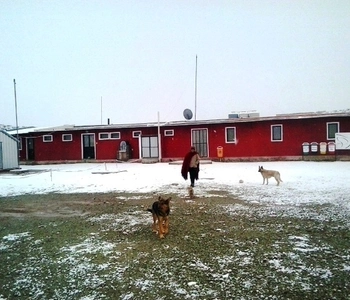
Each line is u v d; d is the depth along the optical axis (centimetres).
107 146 2919
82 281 445
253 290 401
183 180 1480
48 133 3055
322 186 1177
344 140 2273
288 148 2444
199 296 390
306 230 643
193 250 549
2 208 980
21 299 400
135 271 471
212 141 2628
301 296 383
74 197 1137
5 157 2309
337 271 449
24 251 577
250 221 725
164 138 2756
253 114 2891
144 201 1008
